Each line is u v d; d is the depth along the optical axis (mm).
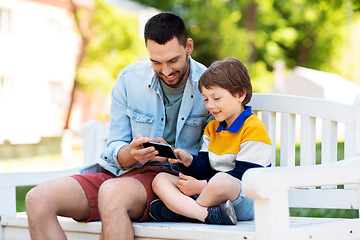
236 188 1412
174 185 1510
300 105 1801
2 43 10641
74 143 10609
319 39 16922
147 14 12719
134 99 1787
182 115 1755
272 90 12531
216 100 1598
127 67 1854
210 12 12844
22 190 4477
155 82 1765
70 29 11242
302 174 1196
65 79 12172
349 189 1650
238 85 1592
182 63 1645
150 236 1347
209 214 1373
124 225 1374
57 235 1461
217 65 1622
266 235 1098
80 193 1542
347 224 1330
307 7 15398
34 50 11344
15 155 8570
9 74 10789
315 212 2844
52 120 11766
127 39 11383
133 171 1711
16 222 1743
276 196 1120
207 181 1491
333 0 11016
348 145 1673
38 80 11461
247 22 13555
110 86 10969
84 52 11031
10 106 10703
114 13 11336
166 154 1529
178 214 1499
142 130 1770
